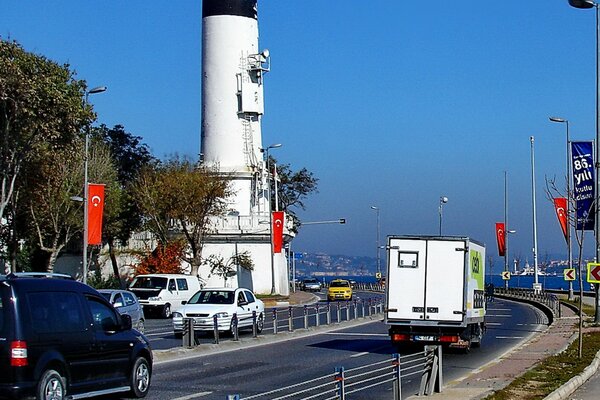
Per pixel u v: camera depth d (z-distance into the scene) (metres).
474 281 28.91
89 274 63.47
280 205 104.38
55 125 45.19
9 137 44.41
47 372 14.32
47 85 44.19
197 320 33.34
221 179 68.12
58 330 14.84
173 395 18.00
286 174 105.38
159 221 65.88
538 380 20.14
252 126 73.06
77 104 45.78
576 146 36.88
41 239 54.28
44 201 52.94
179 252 65.56
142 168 76.06
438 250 27.48
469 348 29.91
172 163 70.88
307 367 23.69
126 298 33.91
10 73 42.44
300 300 74.50
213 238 73.69
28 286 14.52
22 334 14.02
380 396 17.84
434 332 27.73
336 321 44.41
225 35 72.06
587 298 72.00
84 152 49.75
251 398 12.14
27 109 43.34
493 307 63.00
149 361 17.75
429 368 17.19
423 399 16.61
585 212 35.84
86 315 15.77
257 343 31.92
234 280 73.69
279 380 20.67
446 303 27.36
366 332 37.88
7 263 56.94
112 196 63.50
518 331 39.00
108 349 16.12
